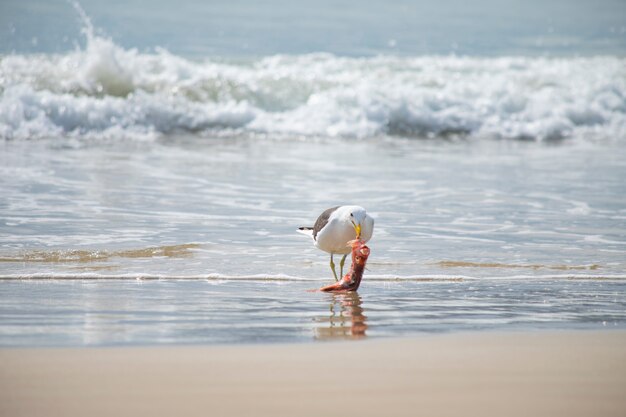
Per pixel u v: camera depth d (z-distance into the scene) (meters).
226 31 51.81
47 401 7.04
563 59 45.03
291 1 62.47
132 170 23.17
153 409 6.86
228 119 31.98
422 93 34.66
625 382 7.80
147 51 45.78
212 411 6.81
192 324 10.41
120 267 14.06
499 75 39.12
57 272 13.49
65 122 29.73
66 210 18.17
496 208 19.69
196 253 15.23
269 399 7.14
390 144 30.70
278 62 40.56
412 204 19.94
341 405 6.99
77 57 35.75
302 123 32.28
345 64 40.28
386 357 8.65
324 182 22.34
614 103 36.53
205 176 22.69
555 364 8.41
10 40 44.88
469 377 7.87
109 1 56.94
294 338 9.70
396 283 13.51
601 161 27.31
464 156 28.08
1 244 15.30
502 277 13.98
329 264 14.92
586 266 14.86
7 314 10.71
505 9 64.69
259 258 15.07
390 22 57.47
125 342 9.30
